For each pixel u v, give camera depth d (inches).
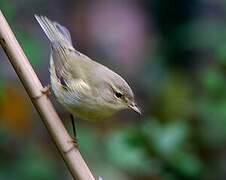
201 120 489.7
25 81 262.1
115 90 351.3
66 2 653.3
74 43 653.9
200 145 485.4
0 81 492.4
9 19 522.0
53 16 642.8
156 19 651.5
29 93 262.5
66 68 345.4
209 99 491.5
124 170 463.5
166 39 637.3
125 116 577.0
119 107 355.9
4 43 259.1
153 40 649.0
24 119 532.1
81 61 354.6
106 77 351.9
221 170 479.5
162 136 417.4
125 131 420.5
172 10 633.6
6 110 523.2
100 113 350.0
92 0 667.4
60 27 372.2
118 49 657.6
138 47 658.2
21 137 527.5
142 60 647.1
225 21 596.1
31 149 523.2
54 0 645.3
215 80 485.1
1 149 514.0
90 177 259.8
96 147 516.1
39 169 504.1
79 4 658.8
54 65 344.5
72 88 336.2
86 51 653.9
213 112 486.9
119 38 660.1
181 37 615.2
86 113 345.1
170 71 612.4
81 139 519.2
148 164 413.7
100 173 498.0
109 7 669.9
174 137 418.3
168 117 513.3
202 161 472.1
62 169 520.4
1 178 494.0
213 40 567.5
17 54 260.7
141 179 420.8
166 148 414.6
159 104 532.7
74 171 259.8
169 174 416.8
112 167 498.9
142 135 416.2
